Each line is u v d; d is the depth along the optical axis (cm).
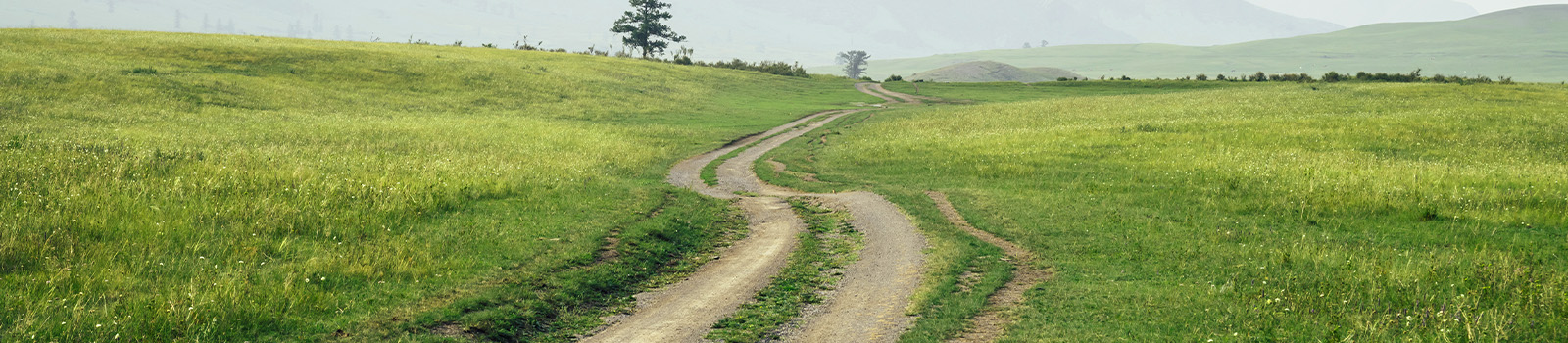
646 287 1336
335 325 1005
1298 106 5169
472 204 1897
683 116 5816
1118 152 3203
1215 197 2183
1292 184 2273
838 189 2570
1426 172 2567
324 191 1816
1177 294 1185
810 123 5422
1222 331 996
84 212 1486
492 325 1055
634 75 7988
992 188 2488
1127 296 1185
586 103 6097
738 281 1357
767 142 4372
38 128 3431
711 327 1081
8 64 4941
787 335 1040
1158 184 2431
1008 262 1470
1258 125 3884
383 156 2817
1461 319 1001
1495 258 1416
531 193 2092
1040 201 2152
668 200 2212
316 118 4575
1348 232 1748
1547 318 1028
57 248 1237
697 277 1407
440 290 1187
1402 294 1153
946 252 1526
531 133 4194
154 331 932
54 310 977
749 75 9500
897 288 1273
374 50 7781
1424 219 1844
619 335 1052
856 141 4162
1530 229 1728
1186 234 1708
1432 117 4062
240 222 1478
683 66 9750
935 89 9194
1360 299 1127
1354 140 3484
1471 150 3288
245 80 5597
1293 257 1449
